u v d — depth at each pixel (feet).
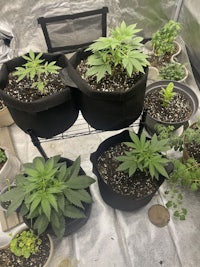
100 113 2.03
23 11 3.64
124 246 2.41
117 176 2.32
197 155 2.45
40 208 1.82
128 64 1.78
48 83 2.10
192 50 3.50
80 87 1.89
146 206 2.58
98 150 2.38
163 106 2.80
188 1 3.20
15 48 3.66
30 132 2.18
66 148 2.97
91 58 1.92
